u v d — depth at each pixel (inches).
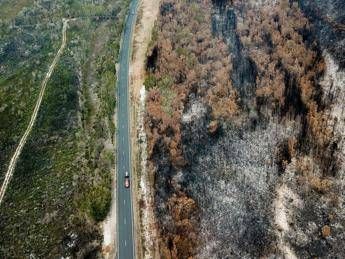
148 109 5733.3
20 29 7785.4
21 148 5452.8
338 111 5669.3
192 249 4320.9
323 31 6722.4
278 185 4982.8
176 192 4785.9
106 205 4702.3
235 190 4909.0
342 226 4621.1
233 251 4360.2
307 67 6254.9
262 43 6712.6
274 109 5748.0
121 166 5147.6
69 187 4960.6
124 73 6550.2
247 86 6058.1
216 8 7504.9
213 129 5492.1
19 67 6963.6
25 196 4901.6
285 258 4347.9
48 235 4525.1
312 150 5265.8
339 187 4938.5
